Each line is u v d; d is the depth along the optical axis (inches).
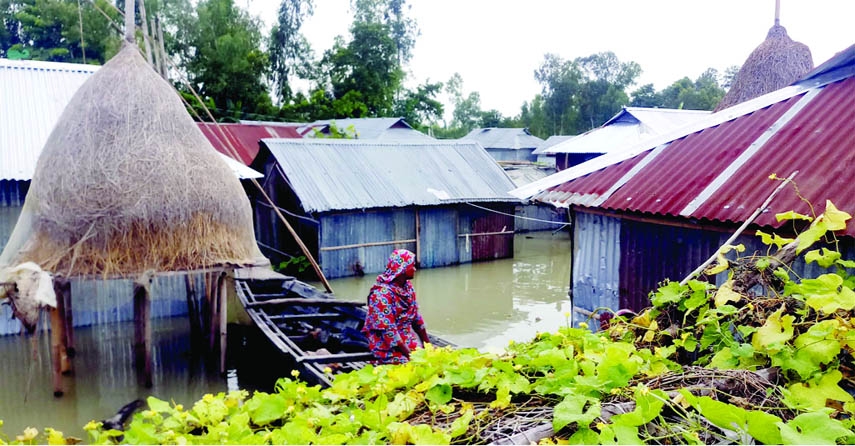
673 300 122.0
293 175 600.7
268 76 1588.3
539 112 2292.1
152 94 303.6
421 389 95.1
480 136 1712.6
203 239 291.3
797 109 237.9
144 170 283.0
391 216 623.2
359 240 605.3
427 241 646.5
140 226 277.0
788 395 89.7
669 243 246.4
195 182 293.6
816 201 187.6
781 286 118.5
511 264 681.6
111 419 267.0
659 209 230.1
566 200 272.7
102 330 414.3
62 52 1300.4
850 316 105.3
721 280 219.8
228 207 303.1
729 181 222.1
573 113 2191.2
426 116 1838.1
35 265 263.6
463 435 82.3
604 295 282.4
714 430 81.4
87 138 284.0
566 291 556.1
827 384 91.4
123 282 420.8
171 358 365.7
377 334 190.9
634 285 265.4
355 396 102.9
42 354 366.3
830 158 202.8
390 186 633.0
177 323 433.1
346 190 603.8
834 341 94.6
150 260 279.0
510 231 708.7
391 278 190.1
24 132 418.9
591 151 804.6
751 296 118.8
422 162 698.2
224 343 339.6
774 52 415.2
